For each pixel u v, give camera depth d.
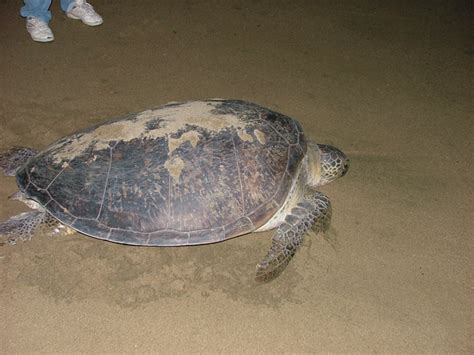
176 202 1.73
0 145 2.17
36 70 2.54
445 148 2.32
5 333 1.70
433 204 2.09
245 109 1.90
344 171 2.07
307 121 2.40
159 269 1.85
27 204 1.90
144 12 3.04
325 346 1.71
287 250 1.82
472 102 2.58
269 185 1.80
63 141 1.87
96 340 1.70
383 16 3.25
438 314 1.79
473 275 1.89
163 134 1.77
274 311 1.77
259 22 3.07
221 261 1.88
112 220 1.73
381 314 1.78
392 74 2.74
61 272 1.83
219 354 1.68
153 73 2.60
